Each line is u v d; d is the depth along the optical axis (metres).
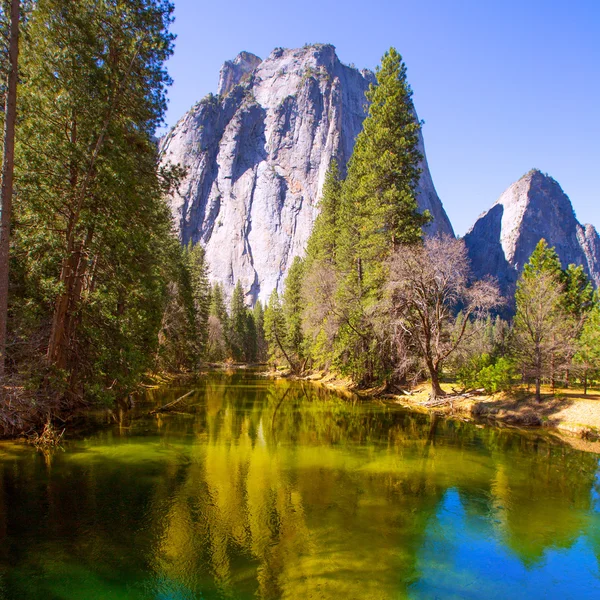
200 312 48.47
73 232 13.71
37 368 12.12
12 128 9.63
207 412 19.39
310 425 16.75
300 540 6.95
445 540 7.12
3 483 9.11
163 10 14.95
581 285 31.94
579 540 7.28
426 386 26.28
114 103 14.01
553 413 17.33
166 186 16.84
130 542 6.71
